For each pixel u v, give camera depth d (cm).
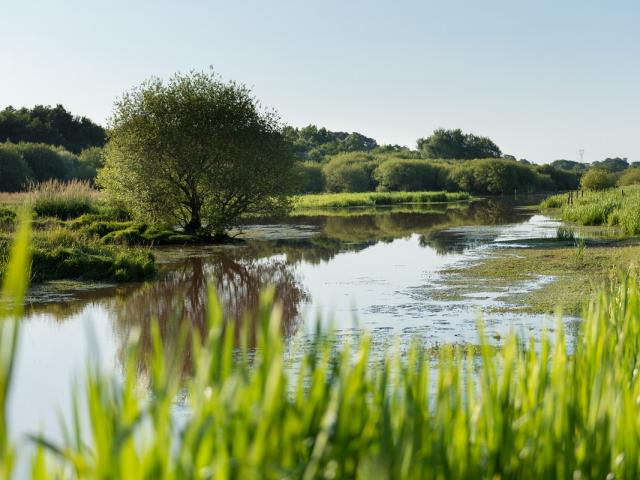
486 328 1092
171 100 2775
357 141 17362
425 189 10069
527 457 227
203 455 163
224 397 175
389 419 192
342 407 186
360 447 190
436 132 15462
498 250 2256
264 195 2894
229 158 2784
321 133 17488
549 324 1100
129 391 171
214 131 2783
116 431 168
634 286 549
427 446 200
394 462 179
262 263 2117
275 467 165
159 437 161
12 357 130
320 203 6334
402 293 1480
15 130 9306
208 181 2777
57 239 1986
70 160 7444
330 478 174
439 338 1025
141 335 1102
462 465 210
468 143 15500
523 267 1802
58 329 1155
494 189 9912
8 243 1742
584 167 17112
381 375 228
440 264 1964
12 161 6350
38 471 162
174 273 1897
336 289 1573
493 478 224
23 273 127
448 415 222
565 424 239
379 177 9825
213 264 2105
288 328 1129
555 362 283
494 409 235
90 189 3297
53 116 10025
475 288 1505
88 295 1512
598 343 333
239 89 2906
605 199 4109
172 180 2803
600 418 242
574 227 3186
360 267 1969
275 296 1497
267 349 185
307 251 2456
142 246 2514
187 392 746
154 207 2770
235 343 1012
